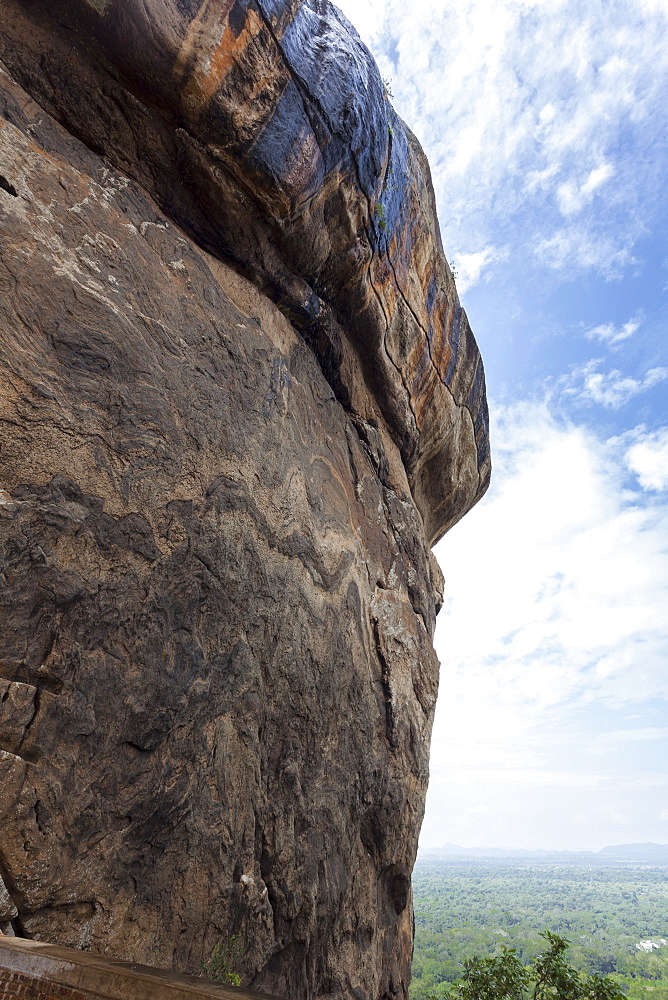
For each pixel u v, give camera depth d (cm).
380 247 921
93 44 566
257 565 660
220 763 583
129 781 486
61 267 501
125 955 461
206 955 540
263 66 650
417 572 1166
